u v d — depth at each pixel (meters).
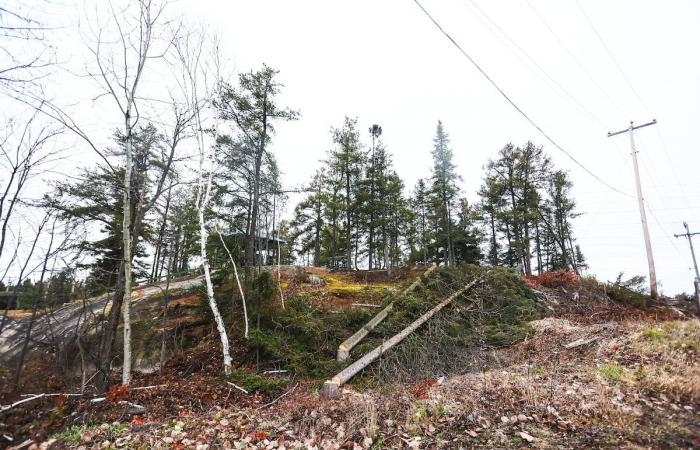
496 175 27.56
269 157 15.38
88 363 10.41
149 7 10.30
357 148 24.62
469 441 4.40
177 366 10.80
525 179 26.19
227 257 14.05
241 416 6.50
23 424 6.28
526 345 9.39
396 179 25.22
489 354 9.16
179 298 14.91
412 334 10.43
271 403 7.54
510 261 32.84
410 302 12.04
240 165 14.12
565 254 29.09
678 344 6.73
